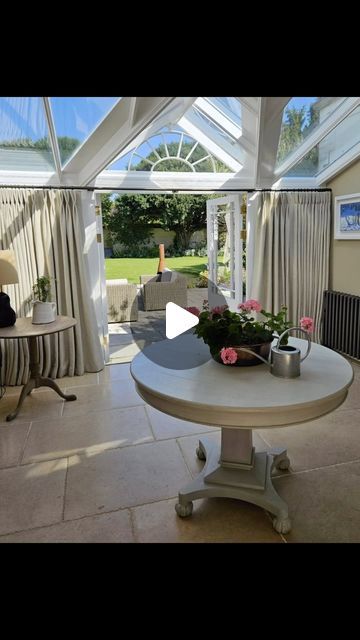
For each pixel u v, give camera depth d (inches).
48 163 149.6
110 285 215.3
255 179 173.3
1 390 150.0
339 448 104.8
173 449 106.3
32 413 129.7
